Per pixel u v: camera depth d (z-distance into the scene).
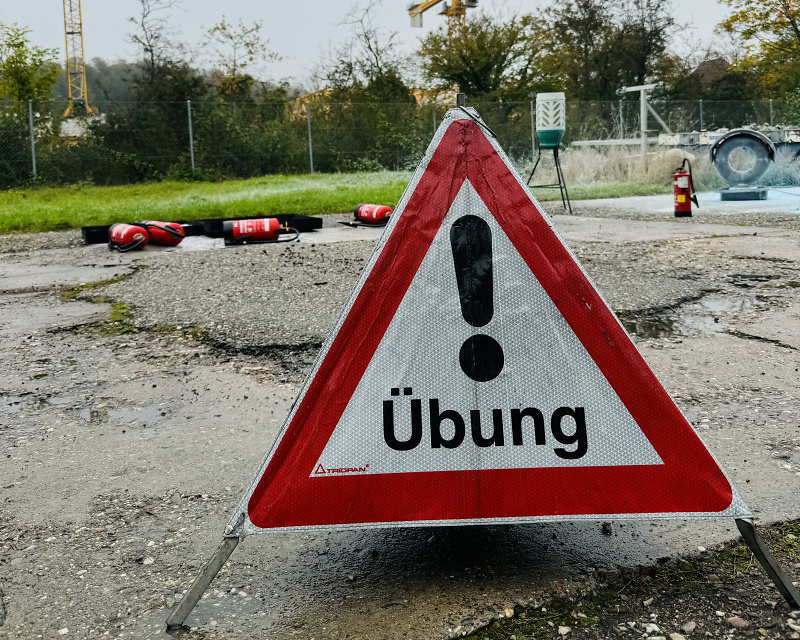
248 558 2.52
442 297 2.27
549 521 2.22
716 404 3.79
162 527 2.77
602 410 2.24
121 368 4.84
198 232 11.98
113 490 3.09
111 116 27.62
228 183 25.75
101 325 6.02
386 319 2.26
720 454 3.19
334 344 2.24
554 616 2.14
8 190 25.17
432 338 2.27
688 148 18.89
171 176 27.77
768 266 7.25
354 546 2.57
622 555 2.44
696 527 2.61
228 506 2.92
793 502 2.75
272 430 3.71
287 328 5.57
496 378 2.26
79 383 4.57
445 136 2.31
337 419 2.22
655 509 2.20
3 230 13.94
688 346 4.82
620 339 2.24
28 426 3.87
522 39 41.25
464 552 2.50
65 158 26.77
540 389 2.26
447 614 2.16
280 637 2.09
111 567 2.50
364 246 9.57
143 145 27.78
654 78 39.66
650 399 2.21
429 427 2.25
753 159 14.12
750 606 2.15
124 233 10.16
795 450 3.21
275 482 2.20
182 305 6.53
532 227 2.29
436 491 2.24
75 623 2.19
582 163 19.78
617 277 6.91
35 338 5.68
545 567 2.38
